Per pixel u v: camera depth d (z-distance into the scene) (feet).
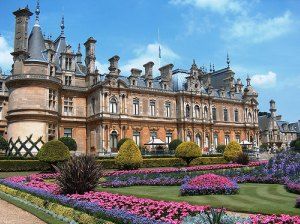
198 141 226.99
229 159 175.11
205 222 35.88
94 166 66.90
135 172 118.62
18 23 177.78
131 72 214.69
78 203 50.14
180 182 90.89
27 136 163.12
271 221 36.78
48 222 44.65
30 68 171.53
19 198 68.95
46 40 199.93
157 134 213.46
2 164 129.70
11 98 169.78
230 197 64.90
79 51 237.25
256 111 270.87
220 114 247.29
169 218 40.65
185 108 222.89
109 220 42.09
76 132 202.08
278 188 79.66
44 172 127.65
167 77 231.30
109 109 193.16
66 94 201.26
